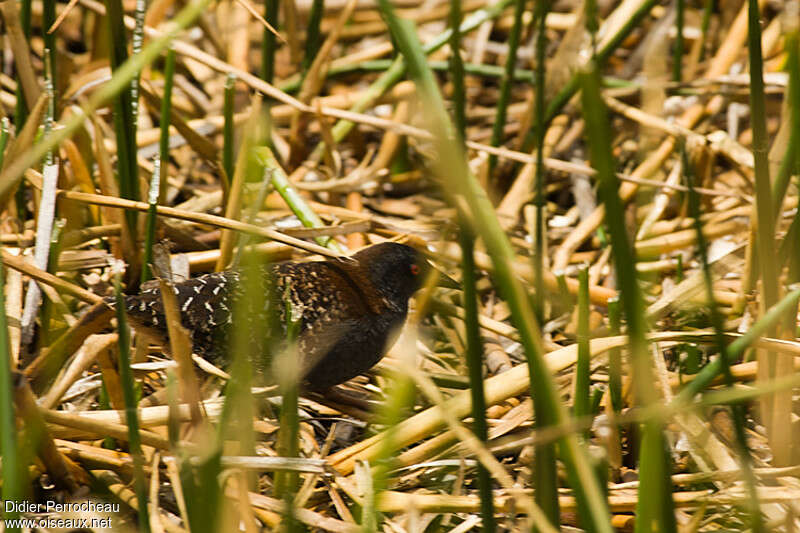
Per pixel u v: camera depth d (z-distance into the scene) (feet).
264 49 31.58
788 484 20.56
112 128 33.06
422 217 32.35
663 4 40.93
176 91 37.01
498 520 19.70
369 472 18.76
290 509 17.97
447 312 26.76
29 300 23.49
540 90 17.90
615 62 40.24
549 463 16.10
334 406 24.00
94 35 33.24
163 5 34.32
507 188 34.09
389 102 34.86
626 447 22.43
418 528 18.85
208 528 15.87
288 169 33.86
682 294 24.23
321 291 23.62
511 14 40.65
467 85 39.09
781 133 25.16
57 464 19.76
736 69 36.76
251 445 16.96
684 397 17.11
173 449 17.28
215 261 28.02
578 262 30.73
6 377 15.14
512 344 26.78
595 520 14.61
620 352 21.53
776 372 21.11
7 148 24.97
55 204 24.16
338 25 33.53
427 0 41.83
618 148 35.12
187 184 33.50
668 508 15.96
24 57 25.13
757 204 19.97
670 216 32.91
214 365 23.22
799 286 20.10
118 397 21.91
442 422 21.06
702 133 34.30
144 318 22.25
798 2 21.70
